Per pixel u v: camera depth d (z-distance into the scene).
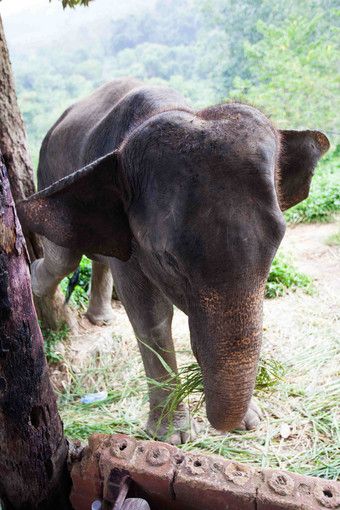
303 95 14.44
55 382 4.17
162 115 2.12
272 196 1.83
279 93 14.25
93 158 3.04
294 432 3.15
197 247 1.77
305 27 17.27
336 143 13.01
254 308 1.79
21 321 1.95
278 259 6.05
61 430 2.27
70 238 2.34
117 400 3.73
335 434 3.09
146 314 2.83
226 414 1.90
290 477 1.92
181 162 1.88
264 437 3.09
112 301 5.75
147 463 2.04
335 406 3.36
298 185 2.63
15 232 1.87
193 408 3.39
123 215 2.38
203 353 1.89
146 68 37.22
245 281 1.74
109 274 4.99
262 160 1.86
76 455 2.38
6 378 1.96
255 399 3.43
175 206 1.85
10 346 1.93
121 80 3.75
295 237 7.86
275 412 3.33
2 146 4.17
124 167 2.20
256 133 1.95
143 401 3.31
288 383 3.62
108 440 2.20
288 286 5.71
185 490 1.96
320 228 8.16
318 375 3.76
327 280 5.92
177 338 4.63
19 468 2.12
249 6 24.62
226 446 3.02
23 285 1.95
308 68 14.84
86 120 3.52
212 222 1.76
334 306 5.12
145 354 2.96
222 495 1.89
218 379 1.85
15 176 4.27
